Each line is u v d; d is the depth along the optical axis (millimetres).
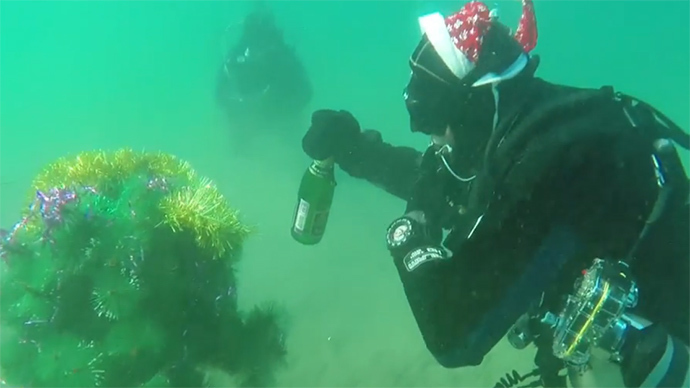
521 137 1006
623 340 1080
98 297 1379
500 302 1085
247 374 1639
